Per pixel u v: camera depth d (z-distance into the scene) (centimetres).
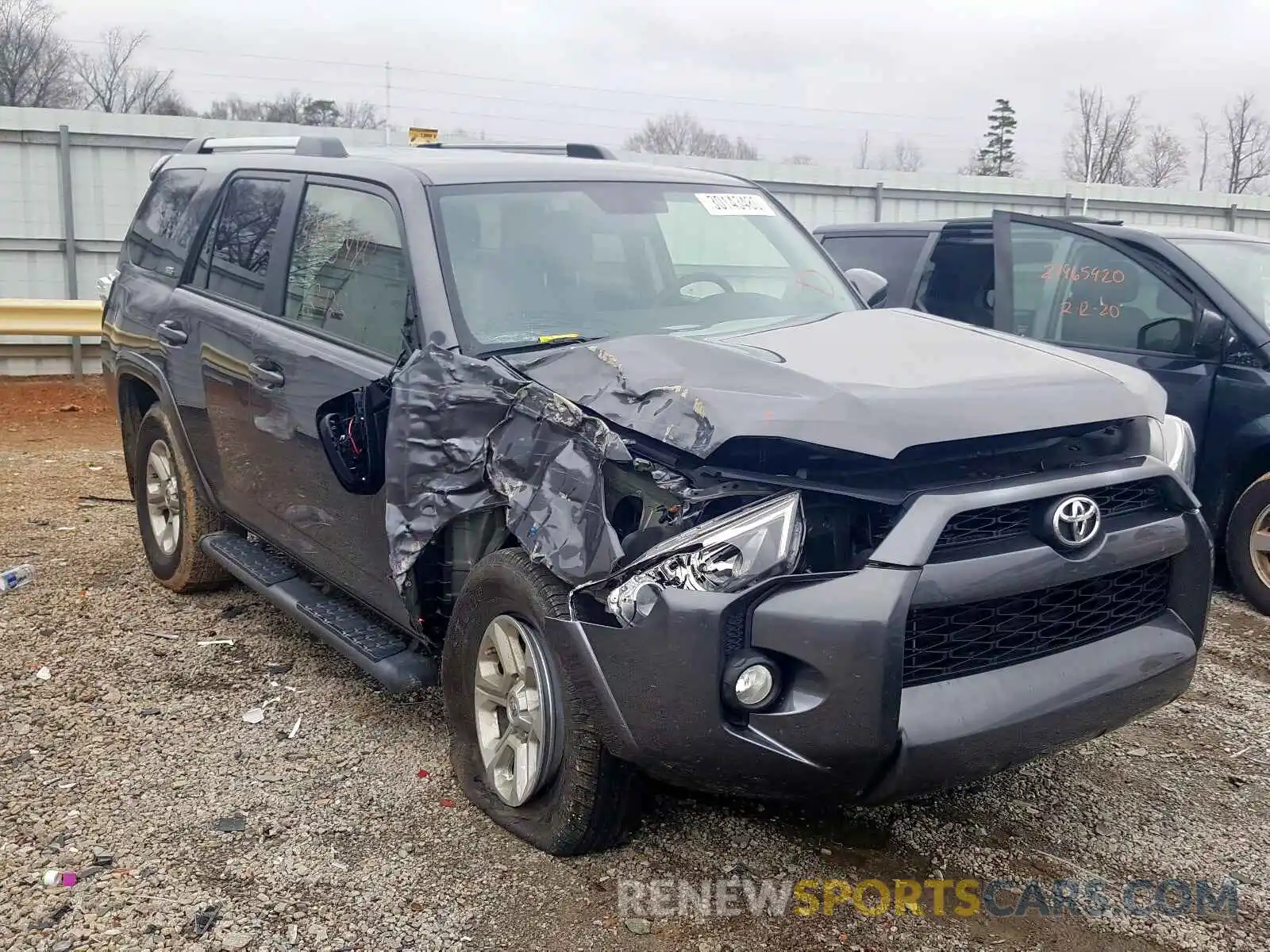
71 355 1363
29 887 315
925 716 282
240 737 412
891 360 343
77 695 446
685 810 361
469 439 341
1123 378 349
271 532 474
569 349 350
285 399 434
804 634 276
